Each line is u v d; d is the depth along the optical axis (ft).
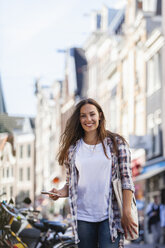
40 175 238.48
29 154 245.04
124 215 16.21
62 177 191.42
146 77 111.86
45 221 28.22
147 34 112.47
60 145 17.37
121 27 139.85
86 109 16.93
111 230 16.30
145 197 104.63
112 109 139.85
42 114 241.76
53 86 231.50
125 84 128.06
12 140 165.37
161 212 60.70
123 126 128.98
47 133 234.38
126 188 16.38
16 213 26.32
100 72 154.92
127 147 16.81
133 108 119.14
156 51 106.52
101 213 16.52
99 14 165.68
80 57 196.75
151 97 108.37
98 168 16.53
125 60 128.47
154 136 104.88
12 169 171.73
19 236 26.21
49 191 17.42
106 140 16.78
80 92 190.70
